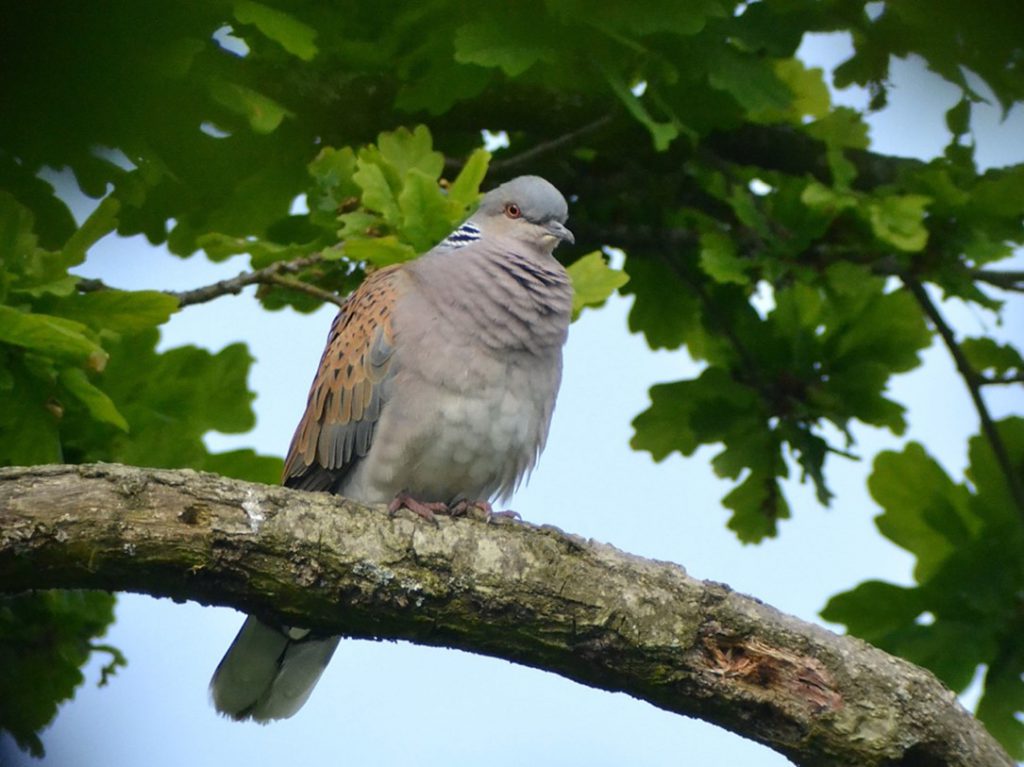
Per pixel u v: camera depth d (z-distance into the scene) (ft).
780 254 40.01
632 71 36.01
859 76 33.81
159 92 16.28
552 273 33.73
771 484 43.47
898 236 37.99
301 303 37.83
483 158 33.50
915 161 44.39
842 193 39.91
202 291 33.76
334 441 33.55
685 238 44.91
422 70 35.55
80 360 29.43
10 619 36.68
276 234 38.01
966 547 42.63
